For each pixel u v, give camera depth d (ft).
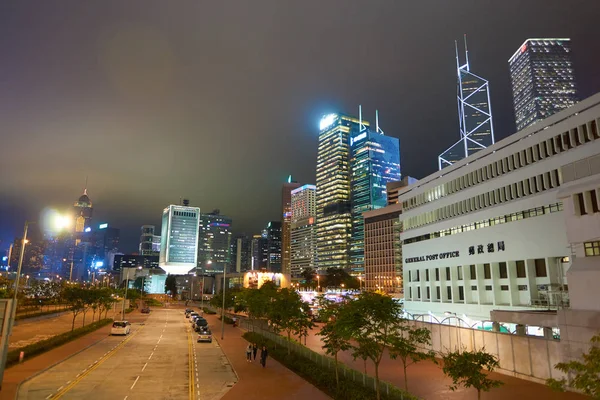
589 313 98.43
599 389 41.06
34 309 333.21
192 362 136.46
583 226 113.60
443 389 100.83
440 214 252.01
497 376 115.34
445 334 143.95
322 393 94.94
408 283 283.59
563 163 168.25
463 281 225.97
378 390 81.56
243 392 95.25
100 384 100.78
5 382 97.76
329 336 100.68
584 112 160.04
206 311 427.74
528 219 184.34
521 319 140.77
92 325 231.71
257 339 187.52
